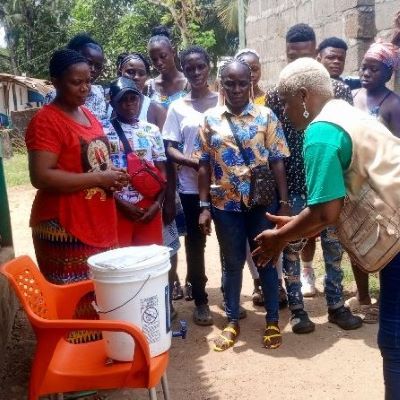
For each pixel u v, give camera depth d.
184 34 22.81
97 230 3.17
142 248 2.72
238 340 4.12
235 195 3.79
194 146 4.11
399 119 4.21
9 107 21.70
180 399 3.38
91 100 3.90
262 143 3.78
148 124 4.05
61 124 3.04
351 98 4.09
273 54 8.62
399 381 2.56
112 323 2.43
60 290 2.88
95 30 29.55
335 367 3.67
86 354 2.71
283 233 2.62
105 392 3.40
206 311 4.45
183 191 4.33
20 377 3.67
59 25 32.31
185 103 4.41
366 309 4.43
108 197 3.22
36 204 3.20
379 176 2.39
